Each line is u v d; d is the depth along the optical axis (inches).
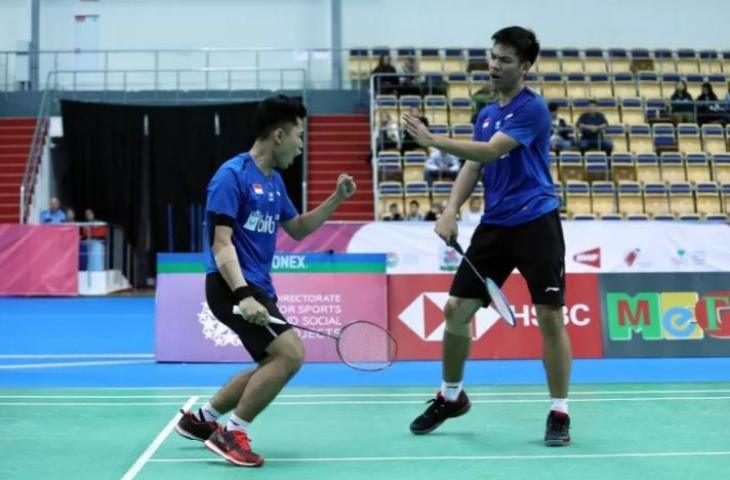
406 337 296.8
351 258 299.1
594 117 649.0
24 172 690.2
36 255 573.6
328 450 161.2
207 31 804.6
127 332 389.1
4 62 791.1
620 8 818.2
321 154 688.4
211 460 152.2
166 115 681.0
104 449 160.9
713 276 309.0
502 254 170.7
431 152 613.3
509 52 164.7
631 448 161.9
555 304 163.9
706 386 239.1
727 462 150.6
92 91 741.9
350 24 806.5
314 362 290.0
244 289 143.4
